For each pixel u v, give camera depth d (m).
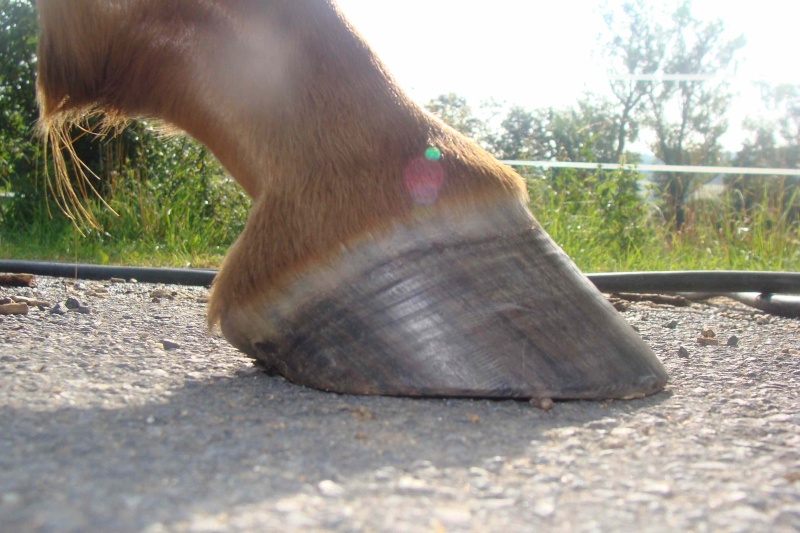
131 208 1.04
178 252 0.95
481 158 0.33
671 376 0.37
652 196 1.19
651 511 0.21
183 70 0.33
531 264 0.32
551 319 0.31
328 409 0.29
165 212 1.04
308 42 0.32
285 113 0.32
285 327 0.32
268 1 0.33
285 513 0.20
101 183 1.14
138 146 1.17
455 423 0.28
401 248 0.31
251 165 0.33
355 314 0.31
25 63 1.21
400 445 0.26
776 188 1.11
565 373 0.31
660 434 0.28
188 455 0.24
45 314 0.49
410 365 0.30
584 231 0.96
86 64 0.34
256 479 0.22
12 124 1.20
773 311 0.63
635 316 0.60
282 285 0.32
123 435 0.25
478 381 0.30
